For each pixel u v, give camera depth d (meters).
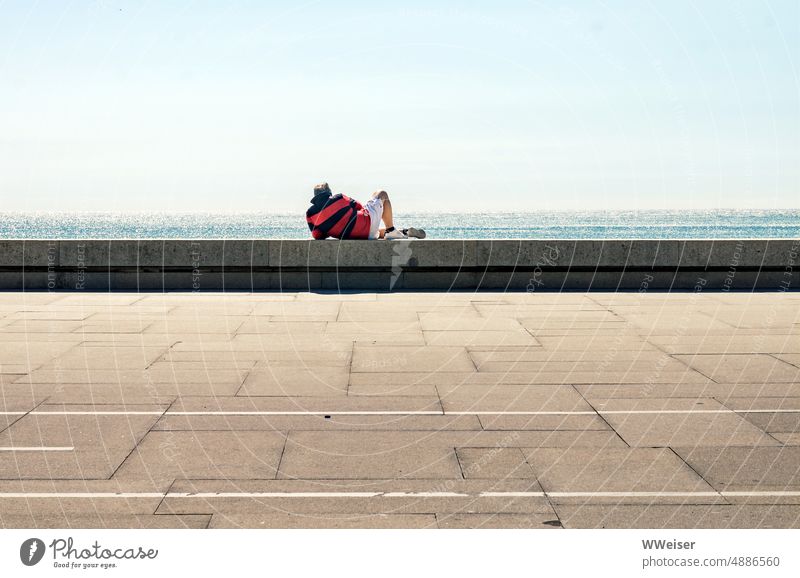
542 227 53.16
